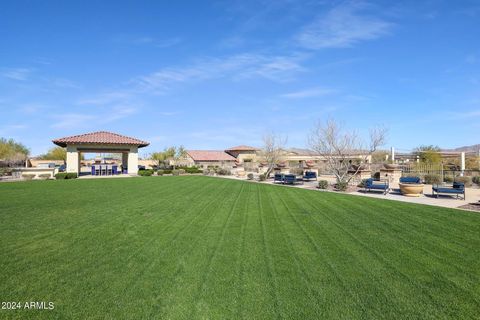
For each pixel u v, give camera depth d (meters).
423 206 11.81
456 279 4.77
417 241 6.84
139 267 5.29
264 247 6.41
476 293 4.30
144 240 6.95
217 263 5.48
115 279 4.78
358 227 8.20
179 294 4.28
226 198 14.10
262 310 3.85
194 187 19.70
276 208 11.25
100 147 35.34
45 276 4.89
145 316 3.71
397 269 5.18
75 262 5.54
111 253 6.03
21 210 10.84
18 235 7.39
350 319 3.65
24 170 28.62
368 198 14.23
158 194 15.70
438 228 8.09
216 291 4.37
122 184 22.05
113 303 4.02
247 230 7.86
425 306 3.95
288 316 3.71
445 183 21.67
